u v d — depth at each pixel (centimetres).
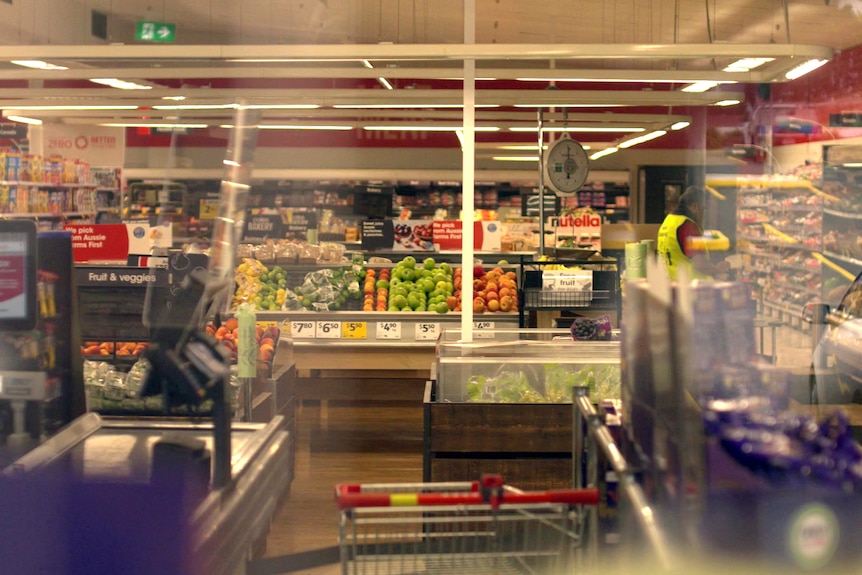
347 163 1567
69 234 311
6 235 265
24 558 221
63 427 279
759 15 1092
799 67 595
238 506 244
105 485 220
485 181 1574
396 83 1145
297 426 729
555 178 912
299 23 1469
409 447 669
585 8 1100
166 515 219
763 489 176
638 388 216
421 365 696
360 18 1374
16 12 1229
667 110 1397
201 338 253
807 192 1196
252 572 300
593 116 948
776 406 192
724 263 760
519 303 706
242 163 309
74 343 310
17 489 221
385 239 986
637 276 605
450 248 957
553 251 899
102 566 220
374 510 231
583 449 254
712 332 187
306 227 1395
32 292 266
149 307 299
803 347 892
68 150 1480
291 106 792
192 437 258
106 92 797
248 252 792
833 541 174
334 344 693
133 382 448
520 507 233
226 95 789
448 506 227
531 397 444
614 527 224
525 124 990
